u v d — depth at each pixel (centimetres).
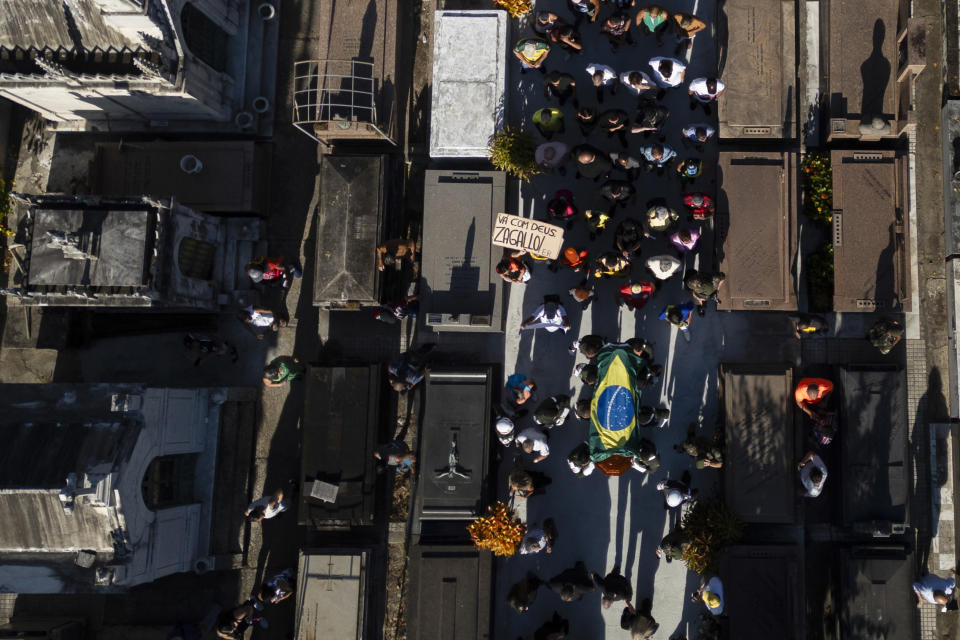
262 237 2056
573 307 1953
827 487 1850
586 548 1905
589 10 1867
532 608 1895
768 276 1831
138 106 1948
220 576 1962
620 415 1616
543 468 1923
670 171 1944
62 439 1606
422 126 2052
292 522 1966
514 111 2012
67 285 1711
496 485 1908
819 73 1942
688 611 1862
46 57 1842
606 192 1745
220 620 1775
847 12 1853
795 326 1795
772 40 1873
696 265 1922
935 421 1877
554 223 1970
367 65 1948
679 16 1803
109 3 1584
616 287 1941
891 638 1728
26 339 2048
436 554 1797
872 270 1819
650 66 1967
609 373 1636
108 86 1808
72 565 1606
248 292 2012
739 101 1872
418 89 2061
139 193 1969
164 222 1733
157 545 1698
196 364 1981
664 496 1875
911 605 1738
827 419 1722
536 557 1908
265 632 1930
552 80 1784
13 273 2041
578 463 1681
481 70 1912
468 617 1775
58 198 1733
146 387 1664
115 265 1694
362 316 2019
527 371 1959
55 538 1590
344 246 1875
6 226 2064
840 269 1823
